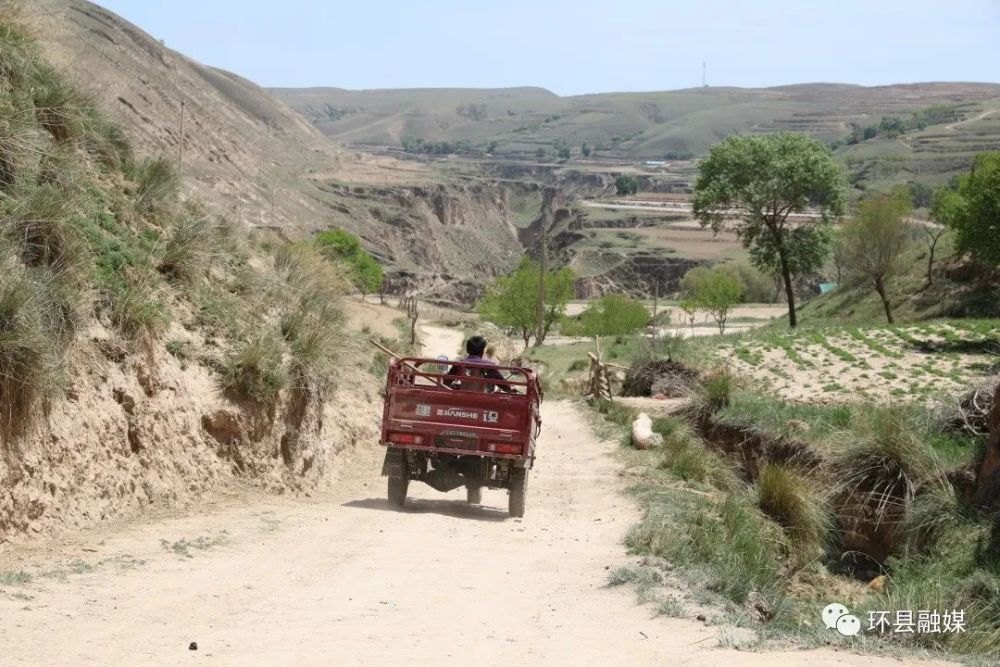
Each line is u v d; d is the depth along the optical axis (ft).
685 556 32.22
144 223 41.47
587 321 345.72
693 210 235.81
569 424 97.45
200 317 40.78
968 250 153.79
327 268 61.46
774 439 64.18
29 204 31.60
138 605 21.81
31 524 27.07
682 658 19.44
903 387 99.09
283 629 20.93
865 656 20.31
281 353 42.93
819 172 216.74
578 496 51.01
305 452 44.42
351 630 21.24
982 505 41.50
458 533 36.47
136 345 34.76
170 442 35.22
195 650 18.60
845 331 156.15
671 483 55.26
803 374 113.91
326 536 33.04
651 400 111.14
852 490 46.75
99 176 40.98
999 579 32.71
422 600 24.95
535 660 19.33
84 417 30.55
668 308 457.68
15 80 37.19
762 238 230.89
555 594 26.61
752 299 524.52
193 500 35.60
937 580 32.81
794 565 41.29
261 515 35.76
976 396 55.42
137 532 30.27
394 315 213.87
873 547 45.27
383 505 43.09
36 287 28.94
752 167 225.35
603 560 32.27
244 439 39.65
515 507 42.86
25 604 20.75
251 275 47.57
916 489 44.42
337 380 50.21
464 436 41.91
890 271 217.77
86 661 17.22
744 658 19.20
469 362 43.60
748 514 42.75
